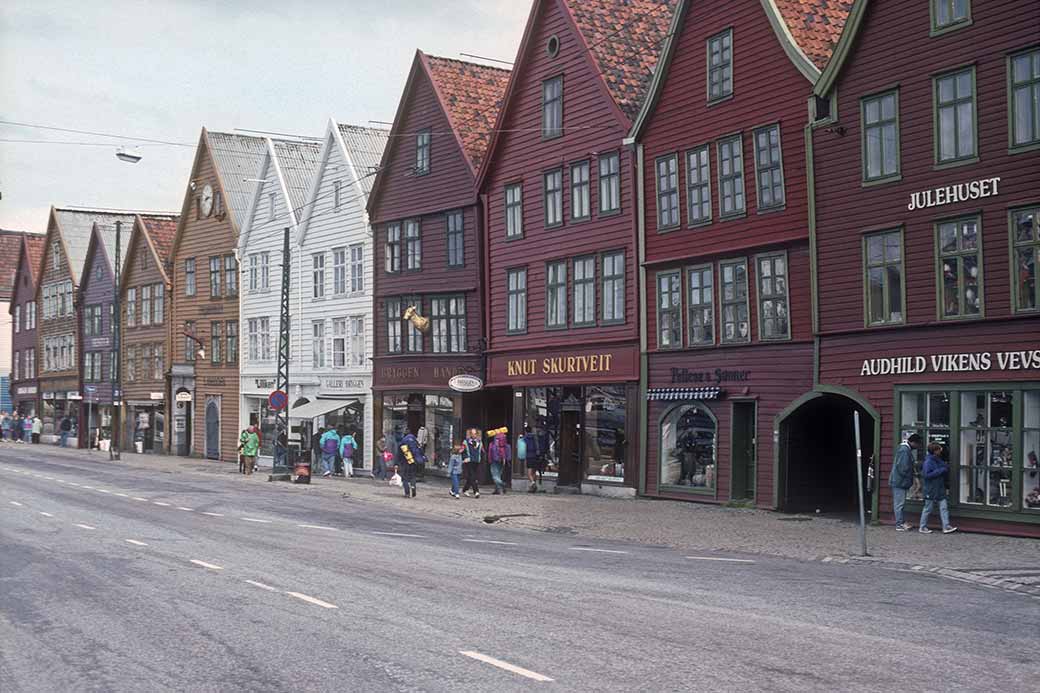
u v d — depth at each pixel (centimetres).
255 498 3538
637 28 3875
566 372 3772
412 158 4644
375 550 2097
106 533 2356
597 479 3638
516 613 1386
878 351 2678
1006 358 2402
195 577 1709
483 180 4197
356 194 5016
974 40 2477
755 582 1697
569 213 3781
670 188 3366
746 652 1152
